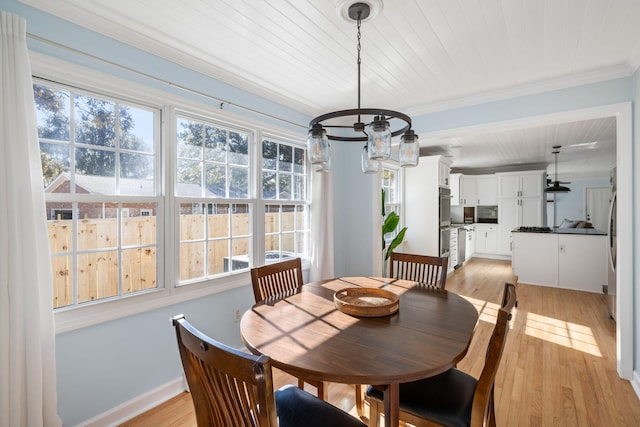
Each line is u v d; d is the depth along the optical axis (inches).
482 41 76.7
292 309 63.1
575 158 248.8
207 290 92.1
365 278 90.6
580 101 96.7
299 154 132.3
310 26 70.9
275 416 29.4
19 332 53.2
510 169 295.6
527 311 149.2
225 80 96.3
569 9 64.1
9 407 52.1
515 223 287.7
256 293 75.7
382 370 39.7
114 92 72.8
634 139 88.7
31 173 56.5
